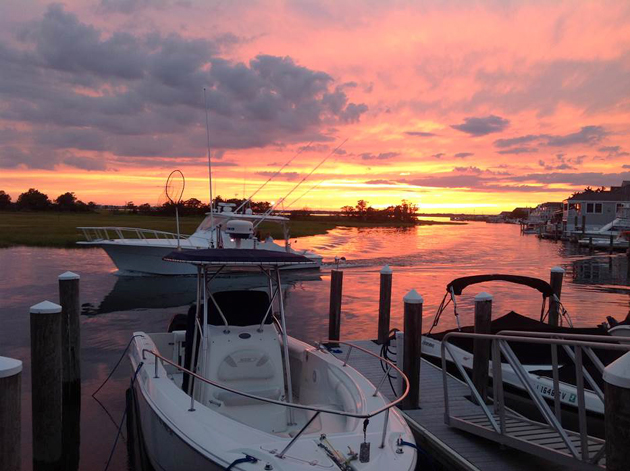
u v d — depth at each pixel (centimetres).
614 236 4547
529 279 925
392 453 402
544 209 10612
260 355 532
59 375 598
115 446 624
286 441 412
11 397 398
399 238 5550
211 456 393
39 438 584
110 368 921
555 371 484
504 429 512
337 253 3478
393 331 943
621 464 288
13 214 8031
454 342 855
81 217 7088
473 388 557
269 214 1867
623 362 293
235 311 558
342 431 477
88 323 1288
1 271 2134
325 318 1403
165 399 491
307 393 603
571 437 496
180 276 2028
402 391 671
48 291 1669
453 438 571
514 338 481
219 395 511
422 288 1988
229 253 549
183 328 784
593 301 1728
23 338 1106
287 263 550
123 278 2005
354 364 886
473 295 1836
